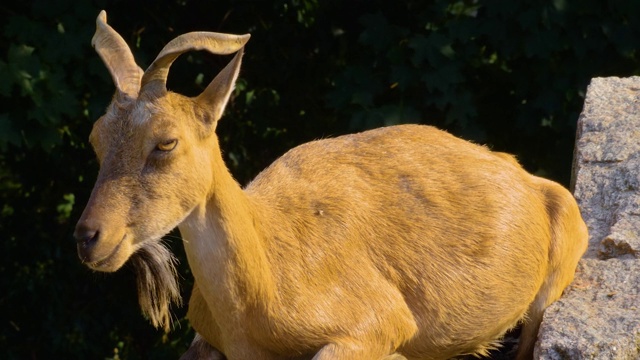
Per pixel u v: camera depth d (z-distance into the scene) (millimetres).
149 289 18969
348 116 37094
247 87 40219
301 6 39406
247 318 18719
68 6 35219
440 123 37125
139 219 17125
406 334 19625
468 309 20109
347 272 19188
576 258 21797
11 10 35875
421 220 20031
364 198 19875
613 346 19234
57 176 41688
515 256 20531
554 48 35500
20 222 42531
